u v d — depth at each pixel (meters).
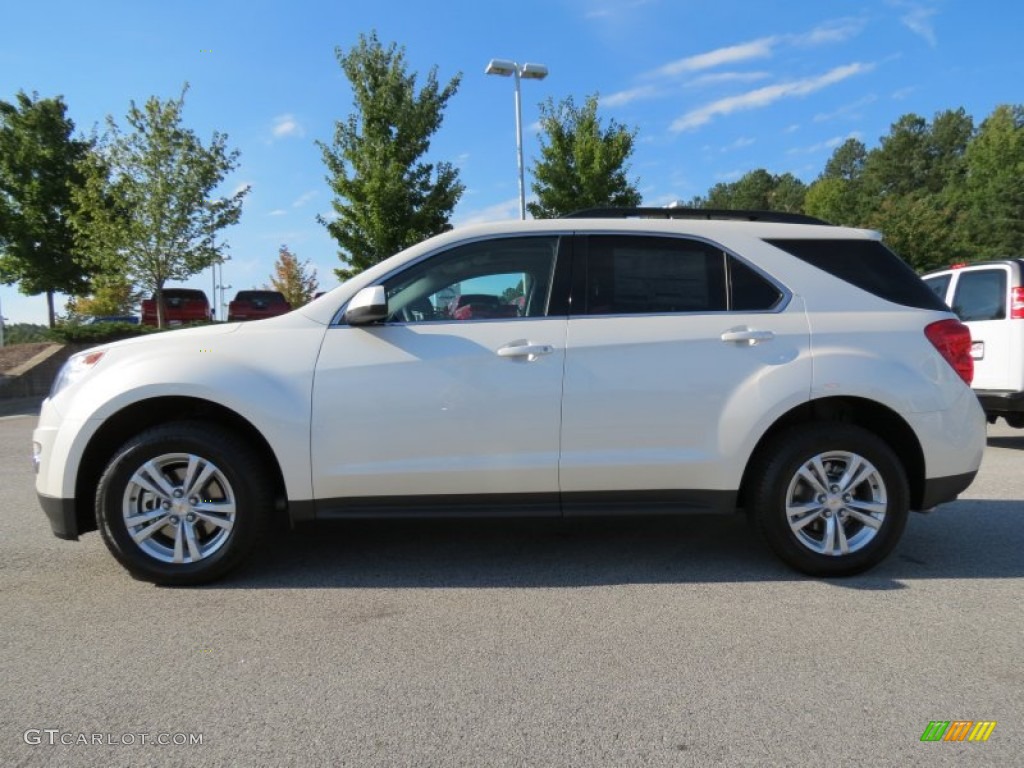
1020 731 2.51
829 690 2.78
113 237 17.64
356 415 3.81
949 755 2.38
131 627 3.37
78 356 4.04
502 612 3.54
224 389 3.74
